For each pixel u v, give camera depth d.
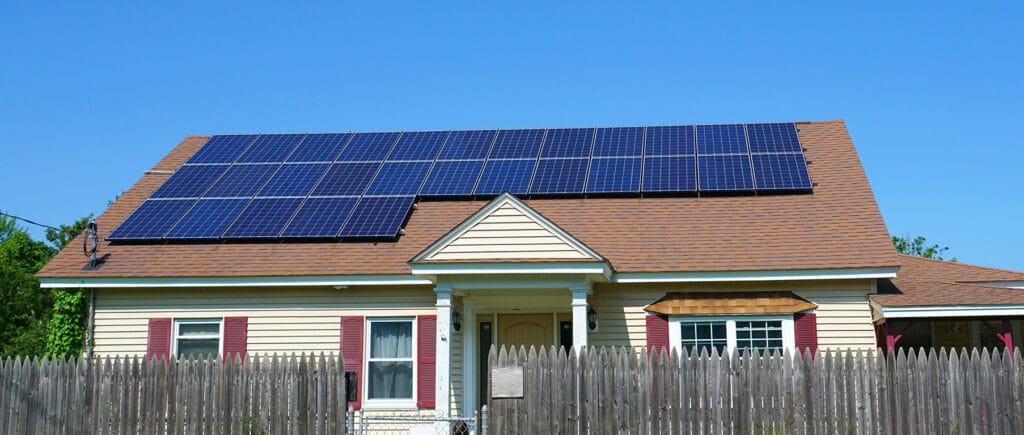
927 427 12.61
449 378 16.59
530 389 13.36
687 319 17.17
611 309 17.58
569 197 20.16
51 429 14.52
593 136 23.17
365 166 21.92
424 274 16.47
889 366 12.82
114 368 14.58
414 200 20.11
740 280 17.11
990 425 12.48
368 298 17.97
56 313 18.23
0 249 48.12
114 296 18.33
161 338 18.06
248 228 19.09
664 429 13.10
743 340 16.98
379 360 17.81
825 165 21.08
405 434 17.30
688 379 13.19
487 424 13.07
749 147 21.70
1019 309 15.52
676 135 22.83
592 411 13.24
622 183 20.31
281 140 23.94
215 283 17.81
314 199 20.25
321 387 14.12
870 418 12.73
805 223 18.48
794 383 12.95
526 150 22.41
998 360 12.60
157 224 19.55
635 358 13.31
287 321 18.00
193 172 22.08
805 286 17.19
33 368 14.72
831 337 16.86
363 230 18.77
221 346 18.00
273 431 14.08
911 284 17.67
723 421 13.02
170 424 14.30
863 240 17.58
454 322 17.73
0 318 37.25
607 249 18.03
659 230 18.66
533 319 18.42
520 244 16.31
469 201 20.19
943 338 20.66
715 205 19.50
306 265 17.91
